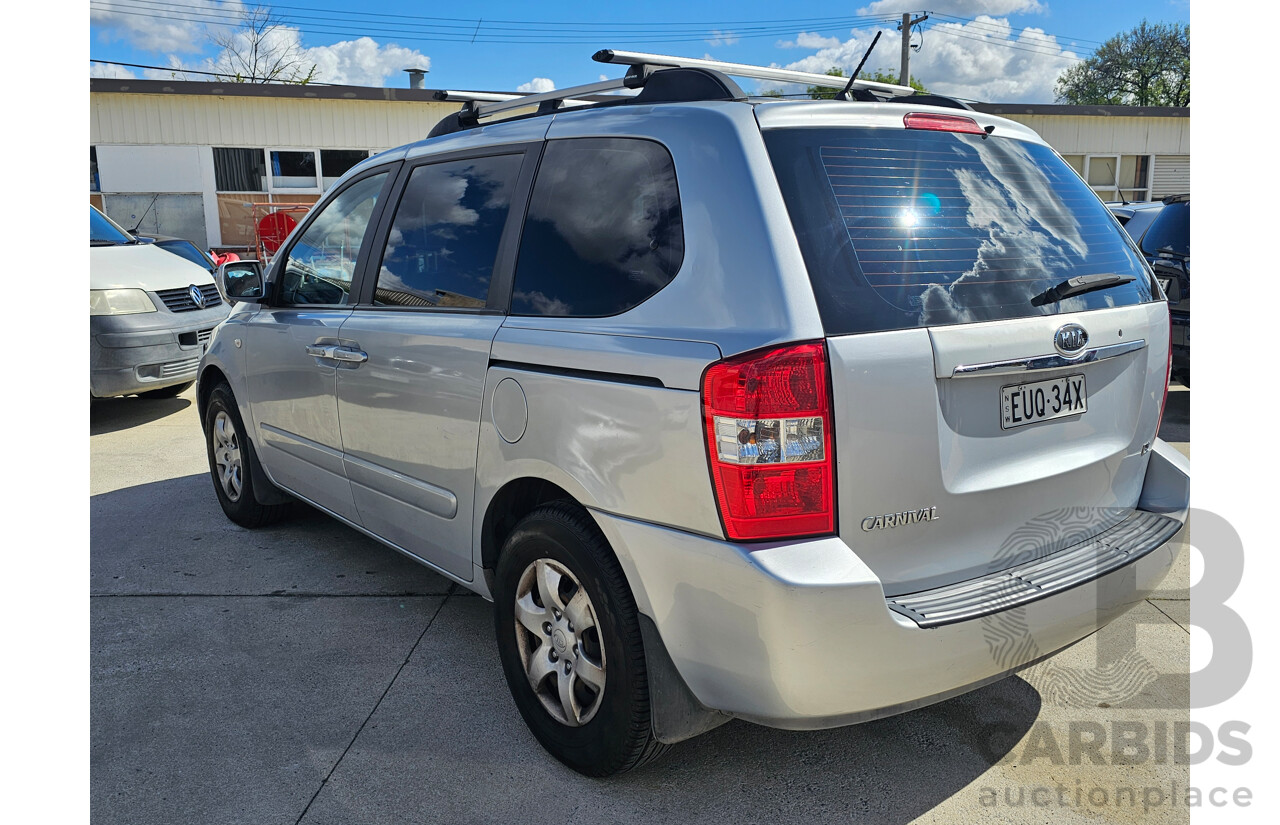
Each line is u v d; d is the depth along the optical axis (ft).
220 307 25.14
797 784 8.07
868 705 6.52
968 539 7.09
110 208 61.31
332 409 11.43
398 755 8.56
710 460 6.50
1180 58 162.09
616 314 7.51
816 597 6.18
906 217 7.15
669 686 7.29
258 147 63.05
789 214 6.75
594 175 8.24
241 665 10.34
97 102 60.03
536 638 8.64
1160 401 8.68
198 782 8.16
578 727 8.09
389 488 10.57
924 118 7.85
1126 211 27.17
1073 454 7.73
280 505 14.84
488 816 7.68
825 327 6.41
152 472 18.61
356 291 11.19
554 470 7.86
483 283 9.10
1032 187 8.20
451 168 10.13
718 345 6.55
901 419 6.57
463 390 8.95
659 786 8.05
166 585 12.65
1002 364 6.98
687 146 7.40
